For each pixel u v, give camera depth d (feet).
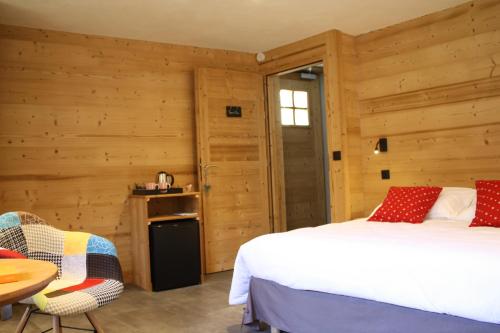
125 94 15.87
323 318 8.93
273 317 9.87
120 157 15.66
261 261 10.09
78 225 14.80
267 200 18.19
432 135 14.44
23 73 14.12
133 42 16.10
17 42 14.07
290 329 9.50
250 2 12.88
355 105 16.26
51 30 14.61
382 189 15.78
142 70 16.25
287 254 9.61
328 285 8.80
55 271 5.48
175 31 15.34
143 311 12.30
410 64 14.93
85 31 14.94
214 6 13.09
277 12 13.79
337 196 15.70
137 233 15.17
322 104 22.40
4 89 13.82
